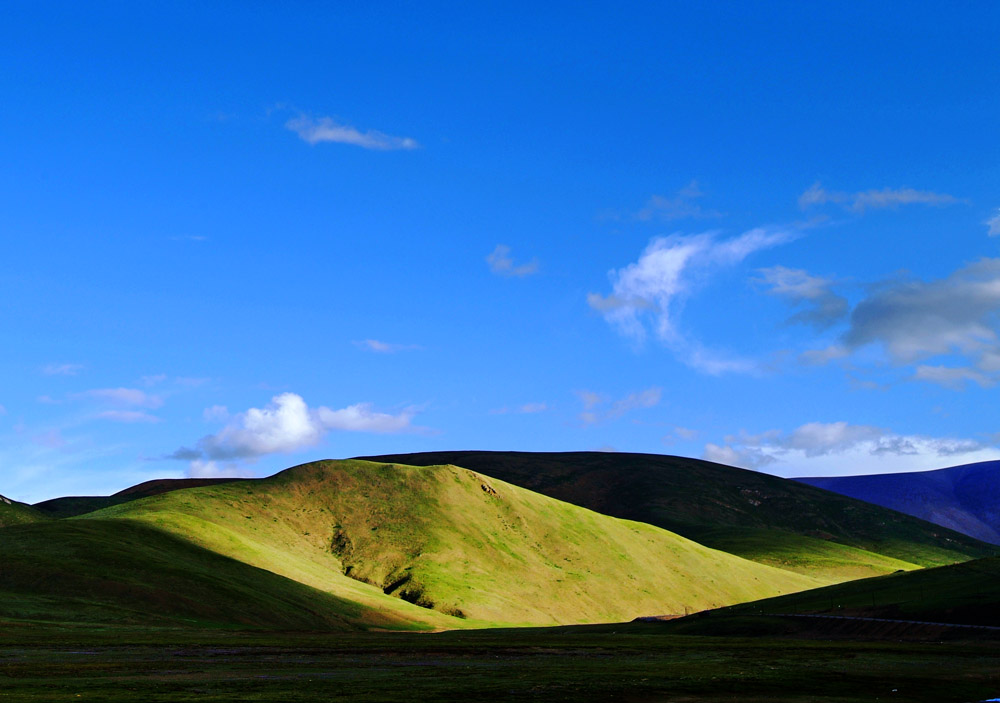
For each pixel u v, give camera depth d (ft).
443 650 318.45
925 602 381.81
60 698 170.40
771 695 197.16
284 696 179.83
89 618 377.71
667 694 197.88
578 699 187.62
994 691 208.13
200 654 276.00
